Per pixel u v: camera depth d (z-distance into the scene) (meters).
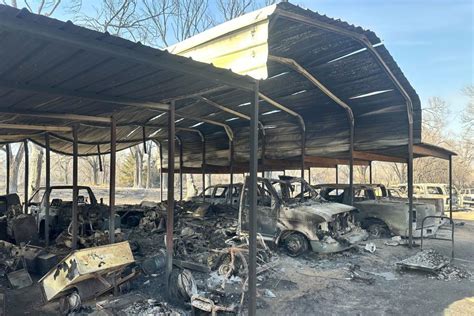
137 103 5.47
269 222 8.40
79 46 3.05
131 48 3.33
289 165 12.95
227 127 13.34
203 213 11.05
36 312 4.97
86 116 6.76
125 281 5.35
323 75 8.14
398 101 9.40
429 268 6.81
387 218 10.24
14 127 7.75
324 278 6.63
